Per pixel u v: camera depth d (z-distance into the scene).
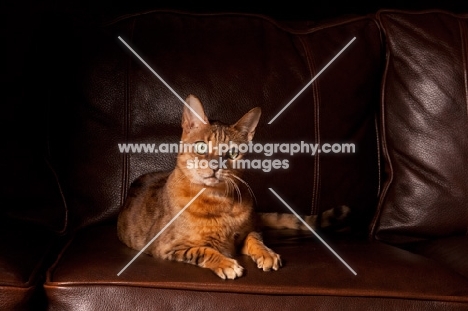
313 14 1.73
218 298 1.02
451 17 1.48
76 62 1.36
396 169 1.41
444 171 1.37
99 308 1.01
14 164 1.31
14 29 1.41
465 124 1.39
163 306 1.02
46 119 1.36
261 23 1.45
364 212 1.41
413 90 1.41
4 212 1.28
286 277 1.07
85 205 1.34
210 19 1.44
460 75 1.41
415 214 1.37
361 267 1.11
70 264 1.09
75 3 1.62
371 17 1.50
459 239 1.34
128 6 1.66
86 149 1.35
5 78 1.37
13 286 1.02
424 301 1.05
